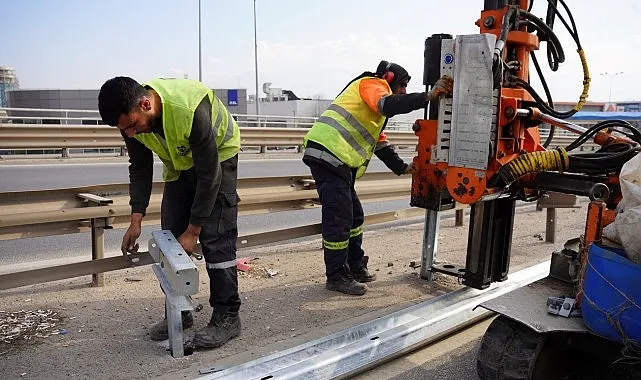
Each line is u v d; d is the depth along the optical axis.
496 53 3.04
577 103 3.70
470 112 3.16
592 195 2.76
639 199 2.36
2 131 13.03
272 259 5.37
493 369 2.76
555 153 3.07
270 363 3.04
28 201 4.08
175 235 3.56
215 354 3.27
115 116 2.77
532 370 2.66
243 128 16.61
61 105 33.84
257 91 27.34
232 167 3.40
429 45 4.07
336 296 4.37
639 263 2.32
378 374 3.22
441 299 4.05
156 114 2.93
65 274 3.82
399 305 4.22
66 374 2.96
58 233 4.15
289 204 5.69
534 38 3.62
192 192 3.54
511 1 3.55
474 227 3.93
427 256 4.80
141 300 4.08
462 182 3.25
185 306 3.08
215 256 3.38
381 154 4.63
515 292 3.00
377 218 5.73
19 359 3.12
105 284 4.44
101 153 15.88
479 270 3.96
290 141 17.88
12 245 6.00
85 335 3.46
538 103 3.52
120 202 4.57
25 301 4.00
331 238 4.34
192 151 3.03
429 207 4.24
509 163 3.06
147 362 3.13
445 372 3.27
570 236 6.62
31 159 14.26
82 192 4.36
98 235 4.27
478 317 3.99
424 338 3.57
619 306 2.35
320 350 3.23
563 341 2.72
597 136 3.39
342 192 4.28
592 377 3.08
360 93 4.17
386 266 5.23
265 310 4.02
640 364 2.39
